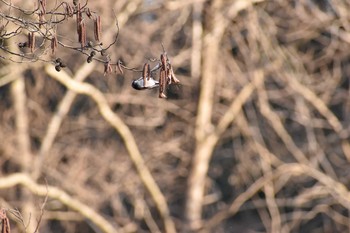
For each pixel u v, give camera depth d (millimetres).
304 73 23891
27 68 21047
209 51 23594
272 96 24219
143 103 23828
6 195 22672
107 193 23891
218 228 25953
